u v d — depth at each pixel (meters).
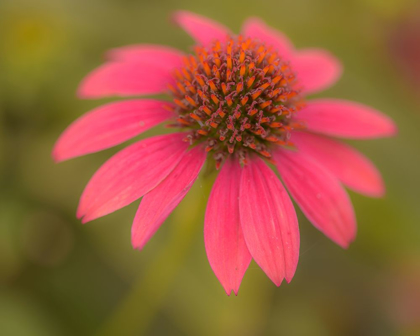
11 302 0.45
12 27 0.46
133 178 0.39
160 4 0.51
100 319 0.46
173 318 0.48
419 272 0.49
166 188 0.39
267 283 0.46
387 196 0.49
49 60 0.47
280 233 0.39
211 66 0.41
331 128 0.43
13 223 0.46
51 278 0.47
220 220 0.39
